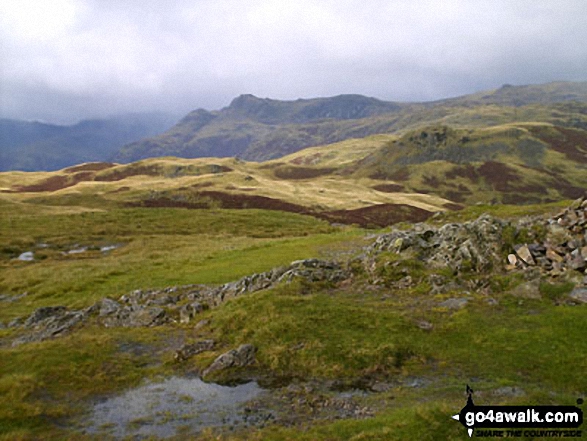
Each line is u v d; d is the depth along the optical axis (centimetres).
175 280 3847
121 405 1720
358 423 1422
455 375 1759
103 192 16050
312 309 2388
